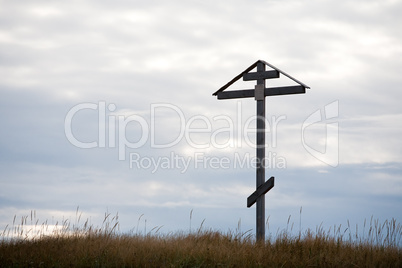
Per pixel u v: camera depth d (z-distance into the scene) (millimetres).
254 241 14219
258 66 15250
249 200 14977
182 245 13016
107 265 11258
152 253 12180
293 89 14625
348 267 11703
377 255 12539
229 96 15672
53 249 12773
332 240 13742
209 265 11422
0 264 11539
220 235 14594
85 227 14414
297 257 12469
